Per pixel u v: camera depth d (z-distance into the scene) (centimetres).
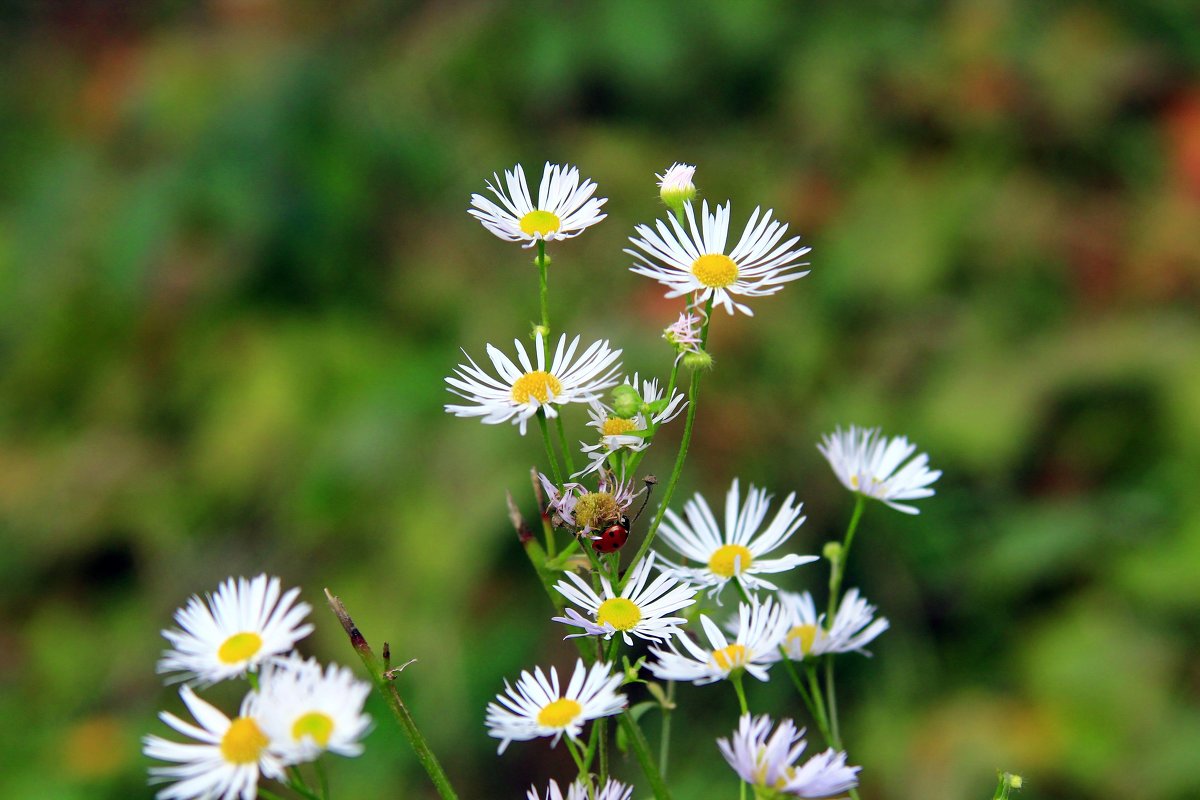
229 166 127
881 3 145
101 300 132
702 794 97
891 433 120
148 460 129
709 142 143
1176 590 109
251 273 129
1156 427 120
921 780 104
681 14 141
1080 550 113
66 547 126
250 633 52
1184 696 105
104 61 155
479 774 106
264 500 121
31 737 116
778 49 143
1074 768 103
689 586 56
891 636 111
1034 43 141
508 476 111
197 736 51
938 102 138
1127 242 132
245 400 124
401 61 147
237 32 148
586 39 141
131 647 120
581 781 54
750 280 55
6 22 165
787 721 52
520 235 55
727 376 119
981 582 113
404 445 116
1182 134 136
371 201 133
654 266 55
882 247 131
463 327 126
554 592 55
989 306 128
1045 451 122
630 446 54
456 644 108
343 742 50
